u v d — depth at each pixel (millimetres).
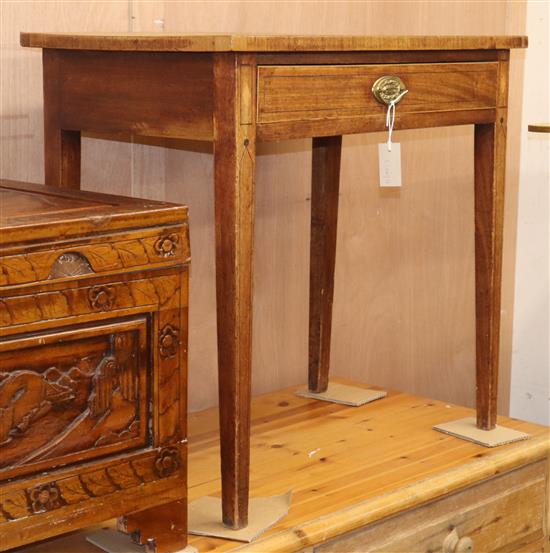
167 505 1225
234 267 1230
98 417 1136
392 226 2162
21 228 1035
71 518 1128
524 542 1686
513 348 2461
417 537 1493
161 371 1178
